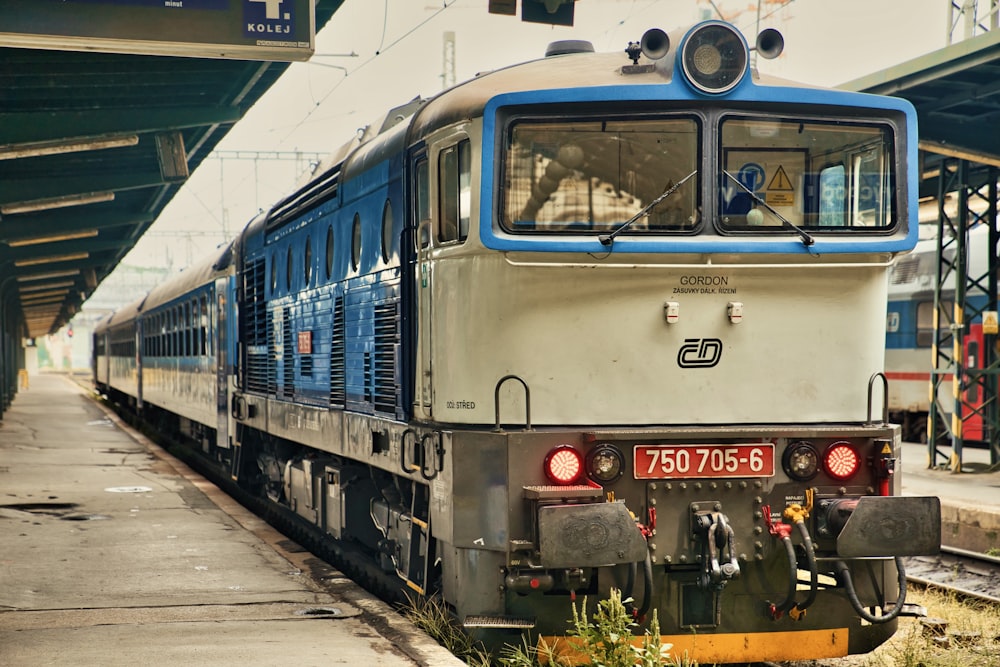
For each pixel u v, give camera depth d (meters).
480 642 11.91
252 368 24.44
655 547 11.16
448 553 11.98
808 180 11.66
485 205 11.04
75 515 21.78
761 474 11.32
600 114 11.27
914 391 43.66
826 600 11.71
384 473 15.30
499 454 11.05
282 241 20.80
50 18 17.05
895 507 11.02
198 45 17.61
